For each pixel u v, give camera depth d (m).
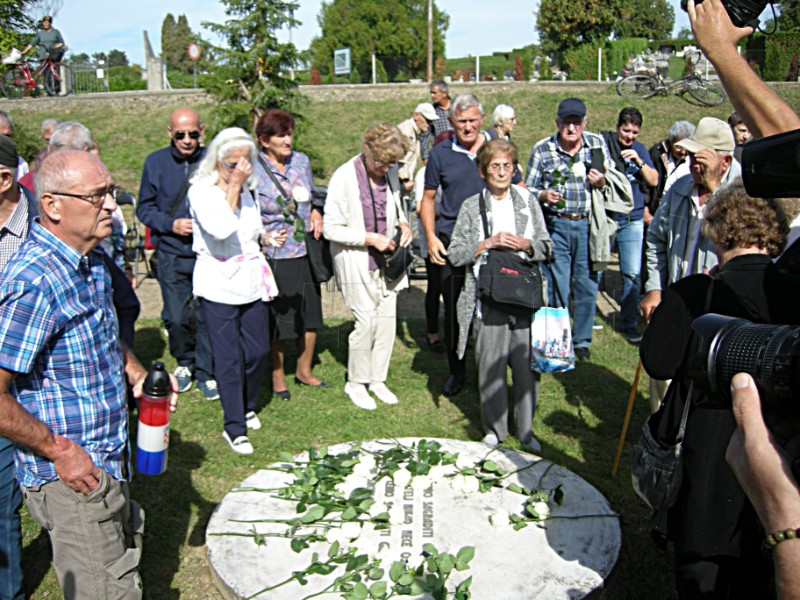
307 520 3.59
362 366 5.45
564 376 5.95
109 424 2.64
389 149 4.92
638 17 30.88
